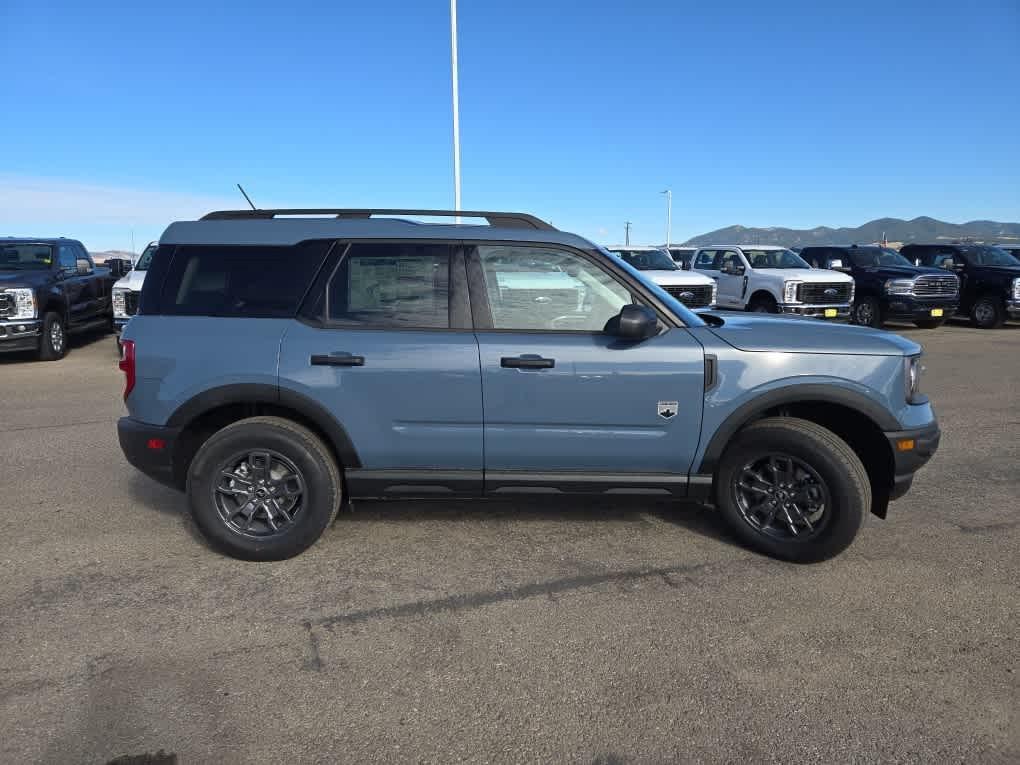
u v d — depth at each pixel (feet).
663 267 47.16
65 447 20.27
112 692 8.98
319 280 12.72
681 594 11.63
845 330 13.03
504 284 12.74
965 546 13.51
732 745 8.10
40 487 16.81
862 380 12.26
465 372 12.31
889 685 9.20
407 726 8.41
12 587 11.80
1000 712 8.66
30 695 8.89
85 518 14.90
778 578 12.20
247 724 8.42
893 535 14.03
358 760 7.85
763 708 8.75
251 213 13.51
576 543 13.67
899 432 12.36
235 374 12.41
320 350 12.39
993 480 17.42
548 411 12.40
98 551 13.25
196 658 9.76
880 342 12.53
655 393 12.35
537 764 7.80
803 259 52.54
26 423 23.26
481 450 12.62
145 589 11.75
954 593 11.66
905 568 12.57
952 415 24.40
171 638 10.25
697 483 12.80
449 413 12.44
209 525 12.64
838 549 12.32
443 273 12.72
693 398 12.36
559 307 12.75
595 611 11.09
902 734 8.27
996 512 15.28
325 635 10.37
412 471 12.82
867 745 8.09
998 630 10.53
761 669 9.55
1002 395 27.81
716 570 12.50
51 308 38.06
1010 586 11.90
